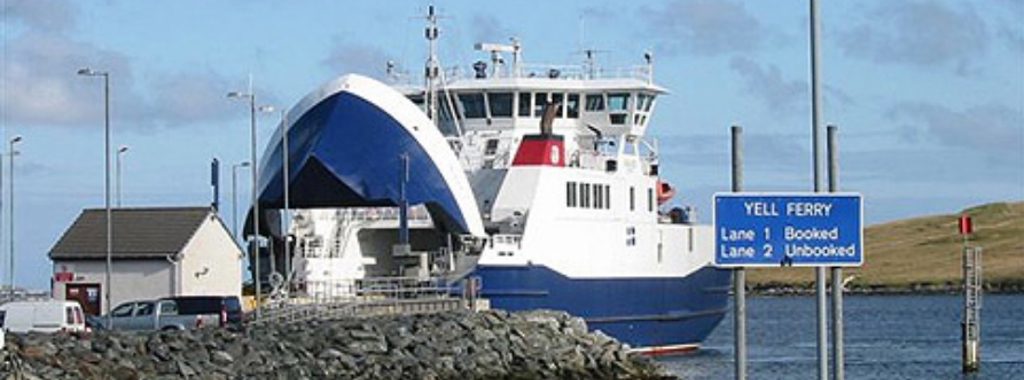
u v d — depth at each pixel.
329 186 104.12
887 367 130.25
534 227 105.12
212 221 125.69
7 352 75.12
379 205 104.81
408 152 103.69
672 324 118.06
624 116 116.56
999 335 186.88
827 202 37.53
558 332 100.44
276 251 111.25
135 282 123.38
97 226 125.31
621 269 112.00
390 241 112.69
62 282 123.94
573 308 107.31
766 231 37.47
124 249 123.19
